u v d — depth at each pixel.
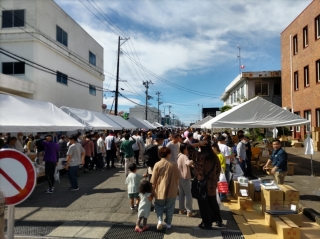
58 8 22.84
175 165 5.57
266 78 28.97
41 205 7.32
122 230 5.46
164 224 5.78
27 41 19.53
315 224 5.86
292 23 24.50
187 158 6.27
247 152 10.70
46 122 9.71
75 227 5.62
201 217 5.76
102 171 13.31
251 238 5.07
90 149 12.77
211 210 5.62
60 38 23.23
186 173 6.22
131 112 73.94
